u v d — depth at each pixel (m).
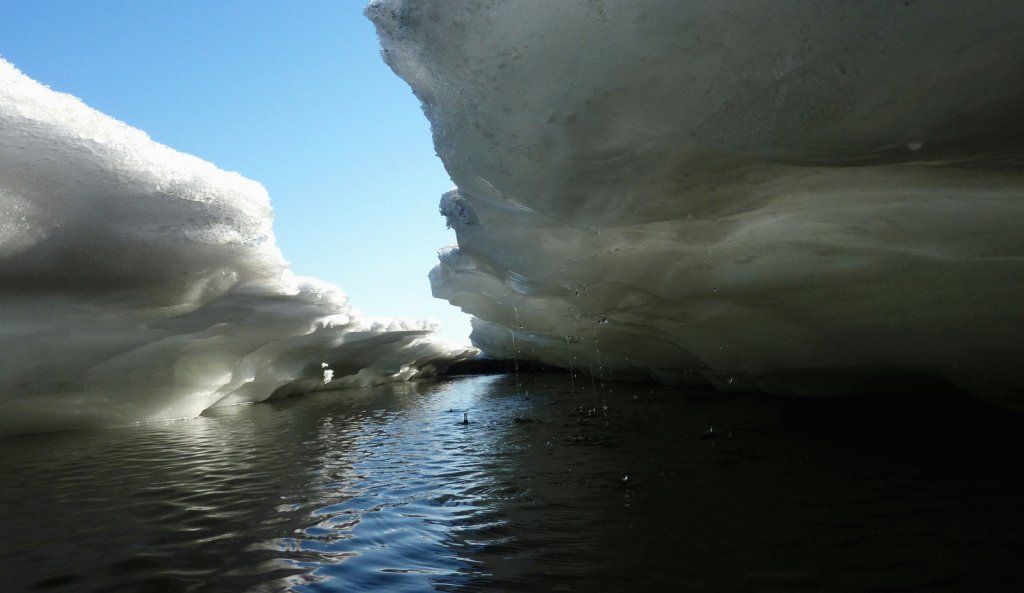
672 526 2.48
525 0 2.56
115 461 4.50
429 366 19.25
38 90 3.54
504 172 3.67
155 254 4.85
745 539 2.28
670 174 3.22
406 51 3.46
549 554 2.25
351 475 3.82
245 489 3.50
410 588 1.99
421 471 3.88
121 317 5.57
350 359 13.44
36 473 4.08
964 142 2.14
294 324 7.91
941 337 4.14
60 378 6.09
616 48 2.48
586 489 3.17
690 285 5.29
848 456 3.52
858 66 1.94
